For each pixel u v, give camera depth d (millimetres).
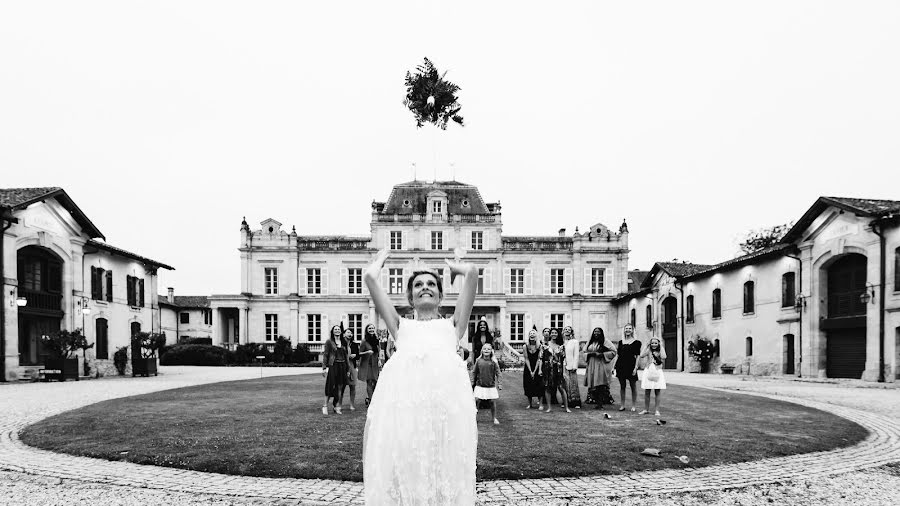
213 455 7047
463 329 3244
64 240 26078
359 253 49844
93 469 6605
